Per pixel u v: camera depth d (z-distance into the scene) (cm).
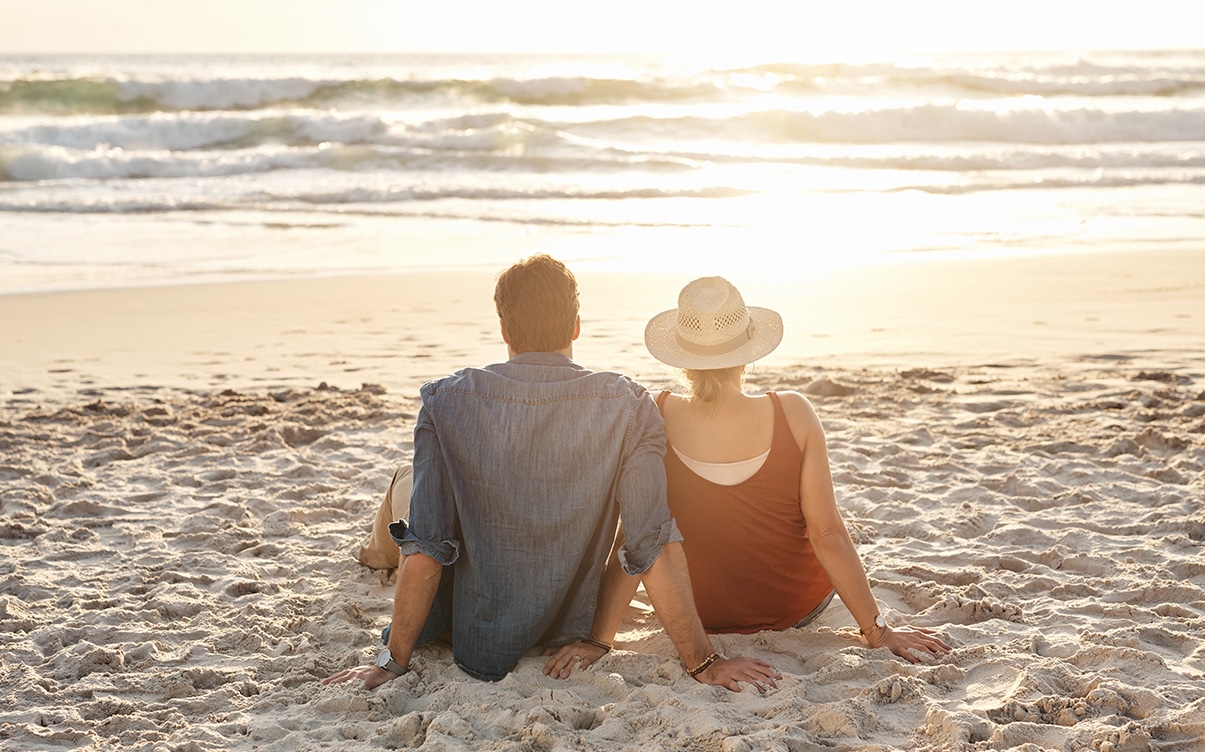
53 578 414
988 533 447
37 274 1241
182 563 430
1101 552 420
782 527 335
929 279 1155
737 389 335
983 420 634
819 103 3306
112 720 298
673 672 322
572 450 312
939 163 2253
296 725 297
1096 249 1359
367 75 4612
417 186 1939
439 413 315
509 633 318
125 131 2366
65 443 618
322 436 634
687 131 2630
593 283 1145
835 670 314
